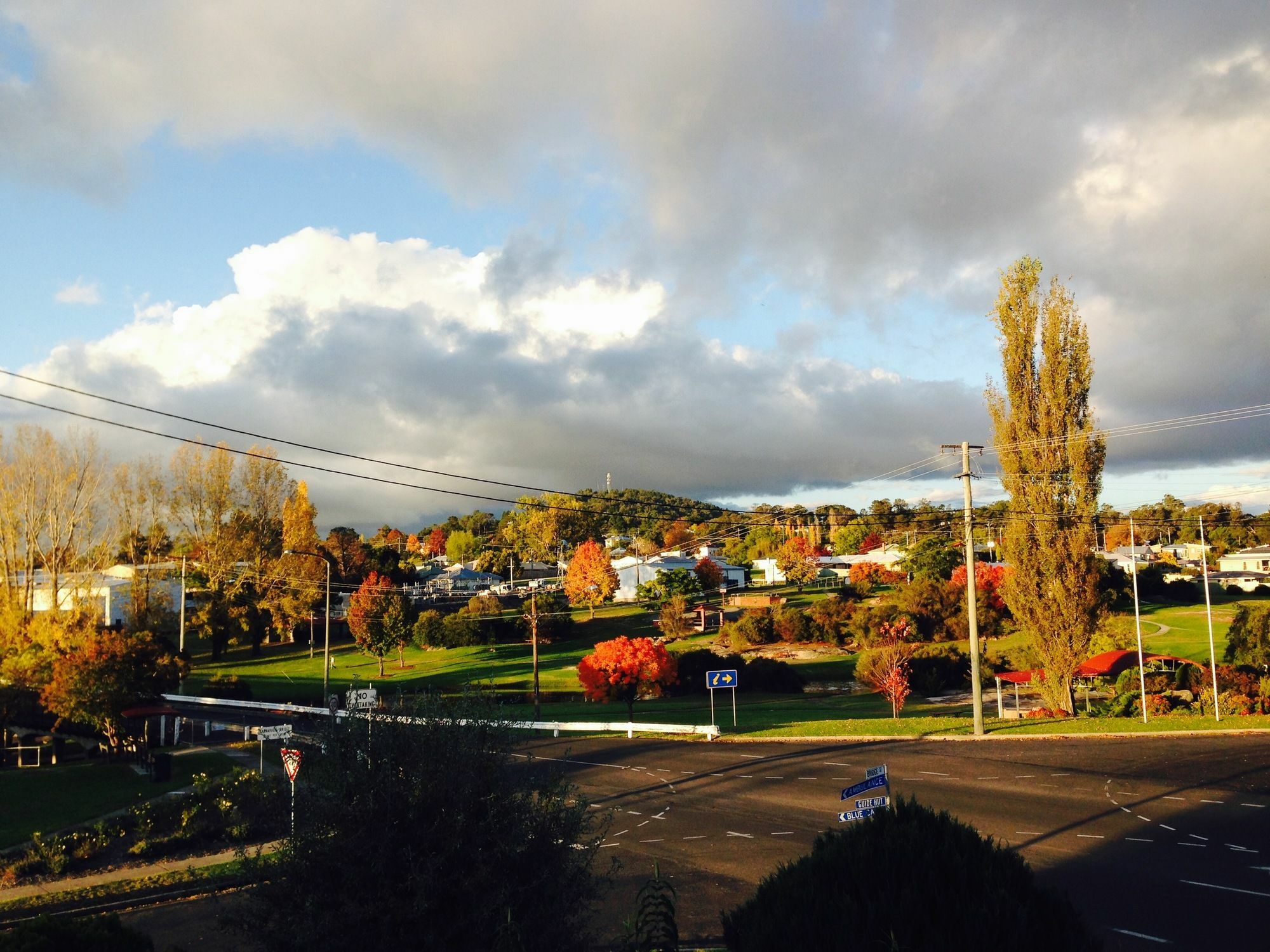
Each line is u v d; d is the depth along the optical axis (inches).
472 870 323.6
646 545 5890.8
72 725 1476.4
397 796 329.4
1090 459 1412.4
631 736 1352.1
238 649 3449.8
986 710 1678.2
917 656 2298.2
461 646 3164.4
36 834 749.3
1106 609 1847.9
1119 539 5492.1
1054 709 1440.7
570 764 1110.4
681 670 2308.1
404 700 402.0
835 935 294.5
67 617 1775.3
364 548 4468.5
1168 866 601.0
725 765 1040.8
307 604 3235.7
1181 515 5600.4
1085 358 1425.9
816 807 812.6
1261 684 1392.7
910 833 319.6
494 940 313.6
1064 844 657.6
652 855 681.6
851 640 2876.5
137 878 684.7
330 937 311.3
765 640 2923.2
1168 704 1408.7
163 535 3038.9
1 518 1996.8
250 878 331.6
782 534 5876.0
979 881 302.0
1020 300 1453.0
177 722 1492.4
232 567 3144.7
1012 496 1473.9
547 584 4714.6
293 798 344.5
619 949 477.1
